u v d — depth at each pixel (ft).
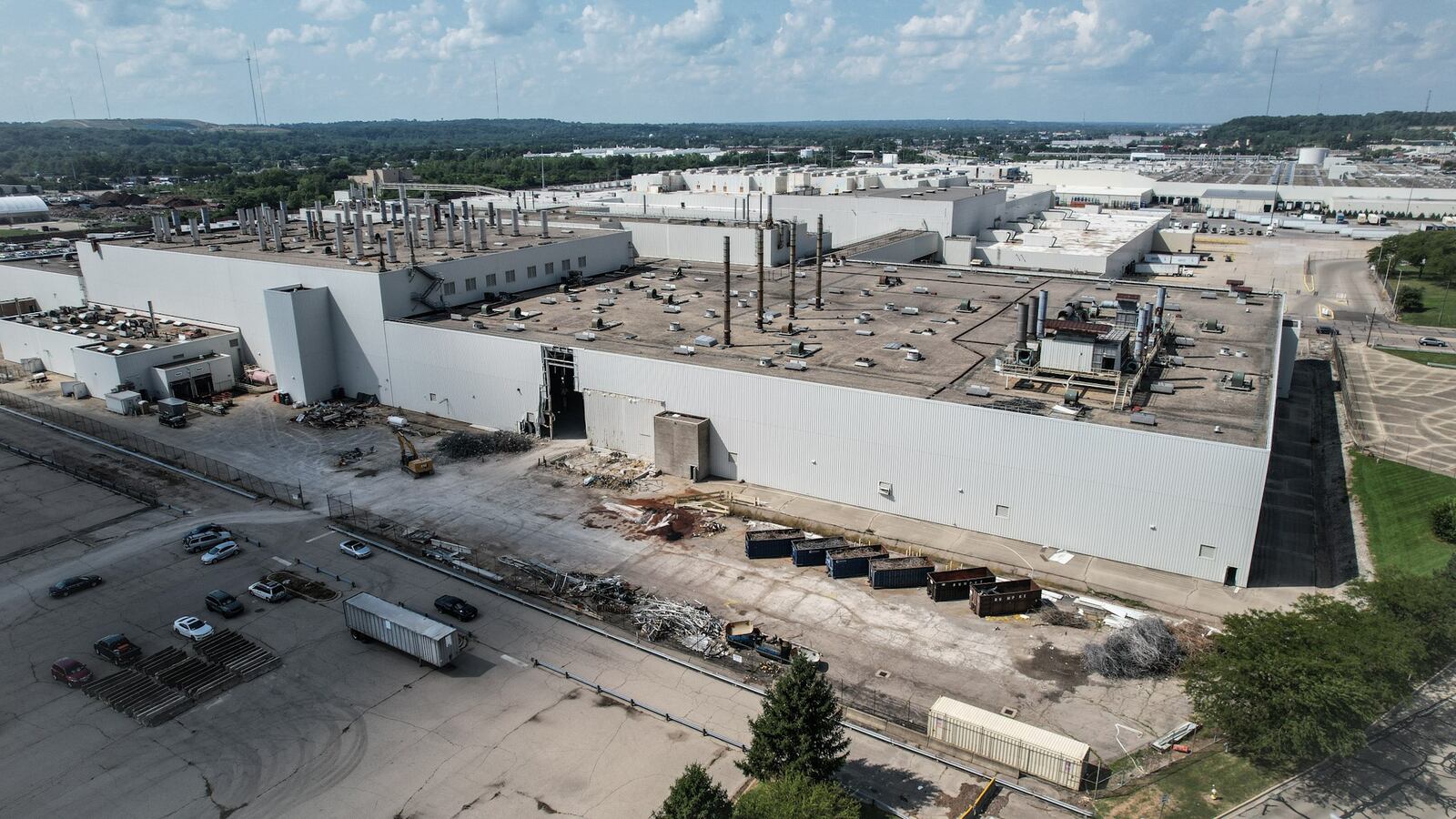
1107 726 137.28
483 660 156.87
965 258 445.37
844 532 201.46
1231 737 129.39
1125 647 152.56
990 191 528.63
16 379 332.80
